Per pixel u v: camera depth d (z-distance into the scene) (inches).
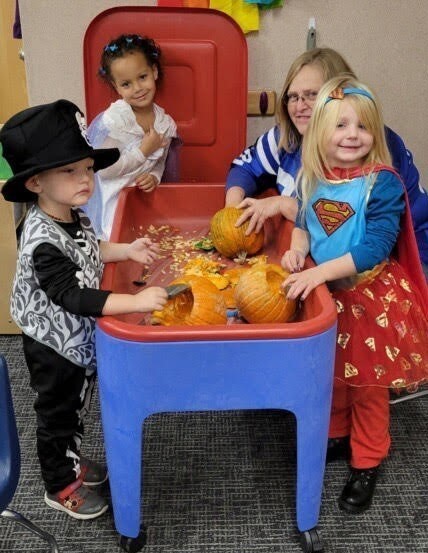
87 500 52.4
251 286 48.1
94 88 69.7
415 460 59.4
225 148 73.7
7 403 38.2
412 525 52.2
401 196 50.9
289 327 40.6
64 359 48.0
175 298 47.9
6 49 101.0
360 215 50.7
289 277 47.6
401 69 76.2
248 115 78.3
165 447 61.3
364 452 54.4
